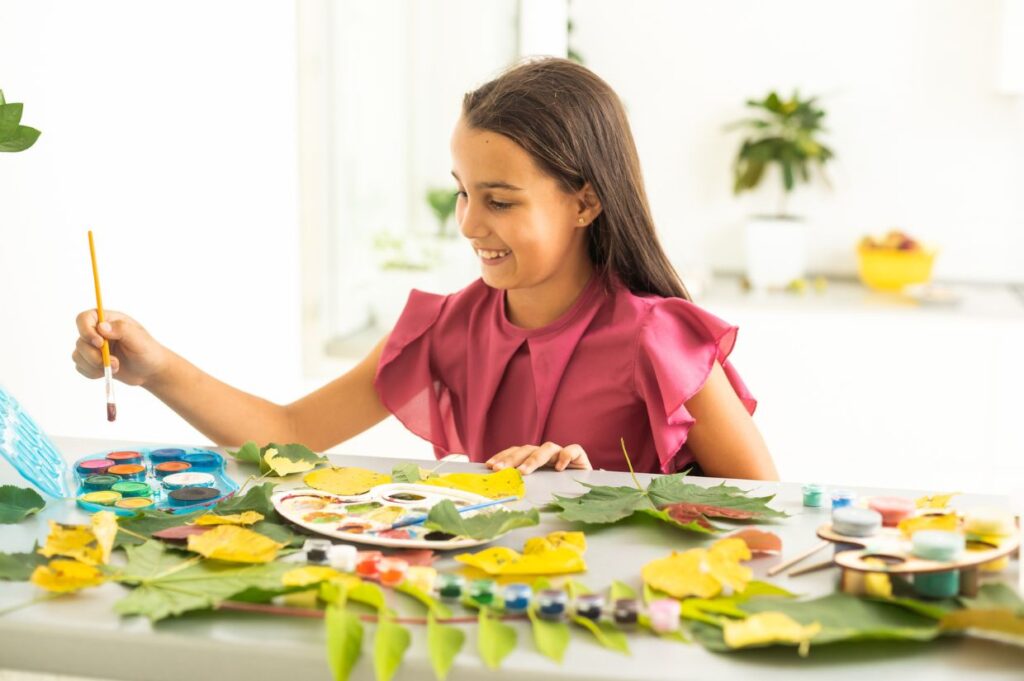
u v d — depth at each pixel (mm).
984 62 3176
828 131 3223
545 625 582
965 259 3275
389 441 2426
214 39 1789
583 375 1127
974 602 605
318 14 2273
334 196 2469
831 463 2773
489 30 2410
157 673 585
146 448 983
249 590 613
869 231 3297
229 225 1868
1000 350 2695
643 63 3322
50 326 1345
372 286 2566
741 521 792
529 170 1058
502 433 1174
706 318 1097
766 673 548
